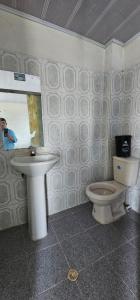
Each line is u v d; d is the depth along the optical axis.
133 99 1.81
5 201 1.54
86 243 1.40
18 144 1.51
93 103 1.90
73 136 1.82
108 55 1.82
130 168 1.69
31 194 1.38
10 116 1.44
